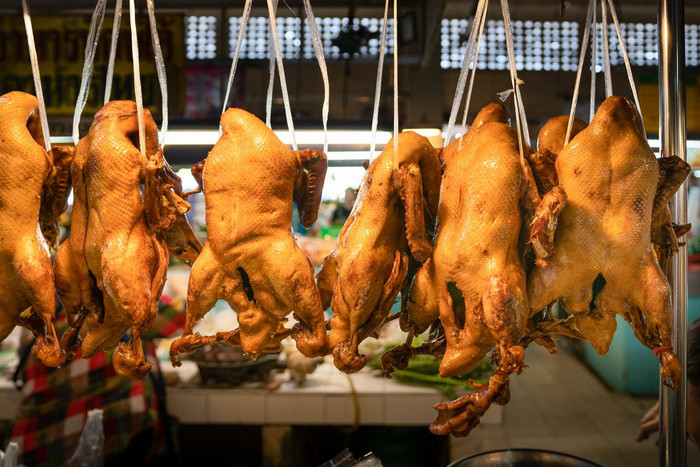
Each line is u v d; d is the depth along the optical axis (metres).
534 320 2.09
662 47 2.15
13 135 1.93
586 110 4.08
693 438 2.95
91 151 1.93
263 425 3.99
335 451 4.43
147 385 3.72
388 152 1.96
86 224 1.98
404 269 1.95
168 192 1.98
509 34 1.97
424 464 4.20
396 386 4.05
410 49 3.82
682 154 2.16
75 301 2.06
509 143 1.90
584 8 4.14
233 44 4.08
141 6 3.34
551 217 1.73
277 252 1.92
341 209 4.32
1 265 1.94
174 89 3.52
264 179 1.92
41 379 3.62
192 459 4.59
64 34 3.44
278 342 2.04
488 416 4.09
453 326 1.89
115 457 3.68
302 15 3.79
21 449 3.51
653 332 1.86
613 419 4.98
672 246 2.02
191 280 1.96
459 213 1.88
